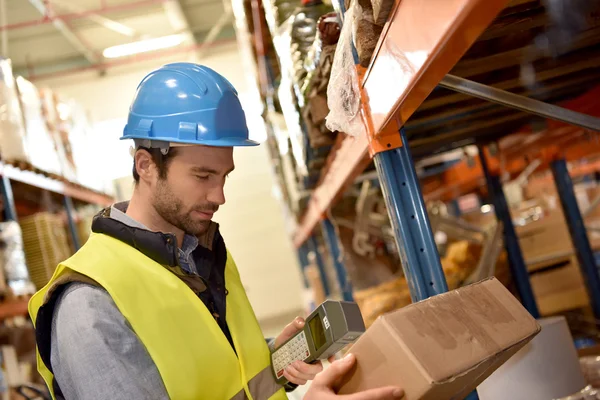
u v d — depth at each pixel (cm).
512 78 241
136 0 1087
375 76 169
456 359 119
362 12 171
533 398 219
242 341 172
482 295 140
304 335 155
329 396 121
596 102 291
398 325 121
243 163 1257
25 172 461
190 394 146
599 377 255
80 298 143
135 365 141
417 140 323
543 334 224
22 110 457
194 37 1259
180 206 162
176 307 154
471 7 100
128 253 157
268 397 166
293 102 319
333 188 336
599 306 397
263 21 467
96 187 677
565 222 423
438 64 128
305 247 871
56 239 502
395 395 117
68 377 141
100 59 1254
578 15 181
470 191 645
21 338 389
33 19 1044
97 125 1231
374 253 495
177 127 162
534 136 357
